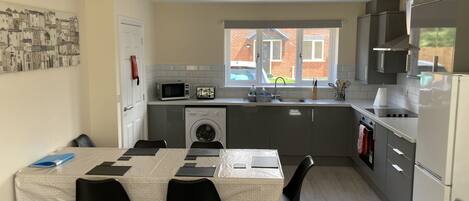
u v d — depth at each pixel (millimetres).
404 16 5180
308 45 6387
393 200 3996
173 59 6387
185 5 6258
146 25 5805
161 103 5875
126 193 2914
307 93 6348
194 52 6355
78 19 4148
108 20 4355
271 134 5820
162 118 5926
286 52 6430
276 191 2924
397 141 3855
